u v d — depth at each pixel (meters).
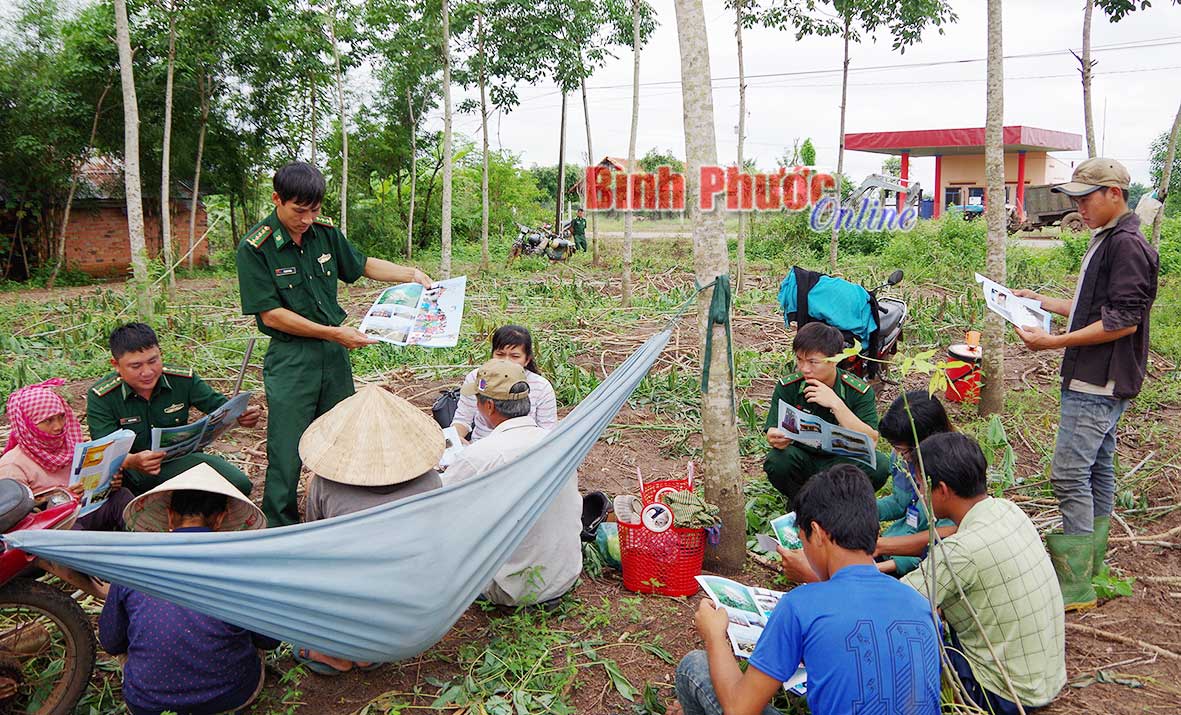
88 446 3.12
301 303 4.35
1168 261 14.36
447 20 13.74
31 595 3.07
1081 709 3.18
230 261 22.47
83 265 20.44
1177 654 3.58
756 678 2.47
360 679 3.45
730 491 4.28
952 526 3.46
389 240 24.62
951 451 3.12
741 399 6.98
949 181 32.28
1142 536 4.77
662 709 3.24
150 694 3.03
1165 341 9.03
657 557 4.04
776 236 20.39
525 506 3.38
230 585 2.78
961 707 2.90
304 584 2.87
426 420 3.58
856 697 2.33
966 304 10.98
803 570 3.32
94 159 21.05
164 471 4.25
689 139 4.01
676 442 6.34
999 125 6.36
